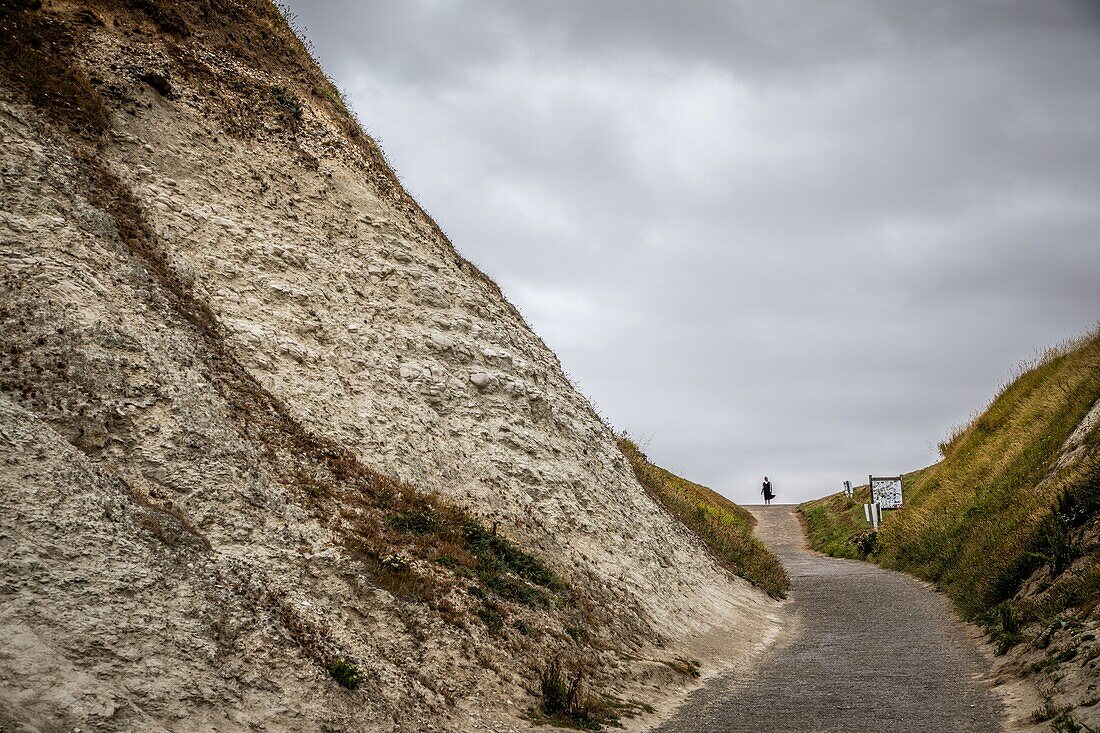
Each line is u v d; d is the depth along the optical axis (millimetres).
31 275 12445
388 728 9570
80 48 19500
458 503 17266
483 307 23688
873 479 41531
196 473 11688
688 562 24516
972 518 26266
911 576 28484
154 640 8375
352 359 18469
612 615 17422
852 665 15844
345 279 20375
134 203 16953
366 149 25984
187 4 23922
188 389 12914
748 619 22531
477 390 20969
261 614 9719
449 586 13680
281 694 8922
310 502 13336
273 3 27703
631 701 13930
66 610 7992
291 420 15195
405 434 17719
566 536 19562
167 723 7738
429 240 24406
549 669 13273
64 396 11203
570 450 22594
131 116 18906
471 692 11906
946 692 12859
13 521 8367
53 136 16328
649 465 34688
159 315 14320
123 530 9250
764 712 12828
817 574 32625
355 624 11656
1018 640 14477
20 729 6637
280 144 22375
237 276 17844
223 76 22781
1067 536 16219
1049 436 24859
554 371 25938
